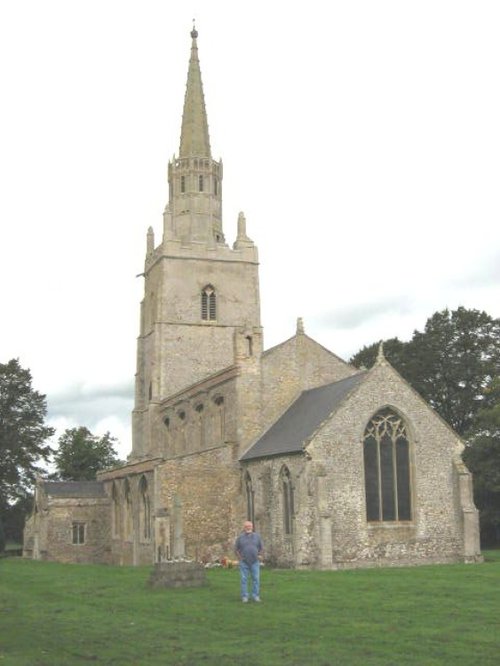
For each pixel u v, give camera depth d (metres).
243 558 31.33
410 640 21.98
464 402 93.81
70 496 76.81
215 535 60.41
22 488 93.44
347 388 56.16
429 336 97.00
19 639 23.69
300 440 53.62
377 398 54.25
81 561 75.94
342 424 53.00
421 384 95.81
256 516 58.53
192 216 89.81
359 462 52.94
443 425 55.62
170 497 60.25
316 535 50.94
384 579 39.41
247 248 89.06
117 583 40.62
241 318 87.50
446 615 26.38
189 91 93.56
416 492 53.97
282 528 54.94
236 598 32.41
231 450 62.09
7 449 92.69
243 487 61.41
